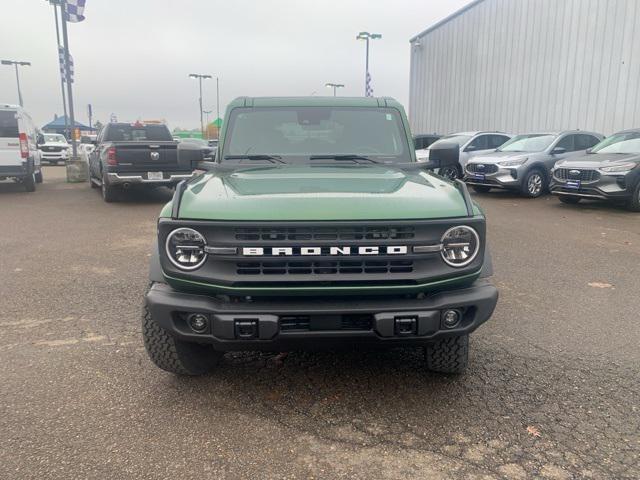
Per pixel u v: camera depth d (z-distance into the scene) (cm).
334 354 412
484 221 304
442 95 2612
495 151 1484
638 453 285
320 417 322
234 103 476
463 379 369
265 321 291
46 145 3269
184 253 297
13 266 678
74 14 1928
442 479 265
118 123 1458
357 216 291
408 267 296
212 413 327
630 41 1667
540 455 284
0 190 1614
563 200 1257
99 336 446
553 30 1928
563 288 584
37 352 414
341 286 294
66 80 1931
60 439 298
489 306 310
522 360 398
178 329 304
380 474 270
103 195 1347
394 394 349
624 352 414
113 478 266
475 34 2333
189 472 271
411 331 298
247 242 289
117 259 716
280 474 270
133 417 321
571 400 340
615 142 1245
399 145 460
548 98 1972
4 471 270
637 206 1122
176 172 1262
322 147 457
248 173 392
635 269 666
